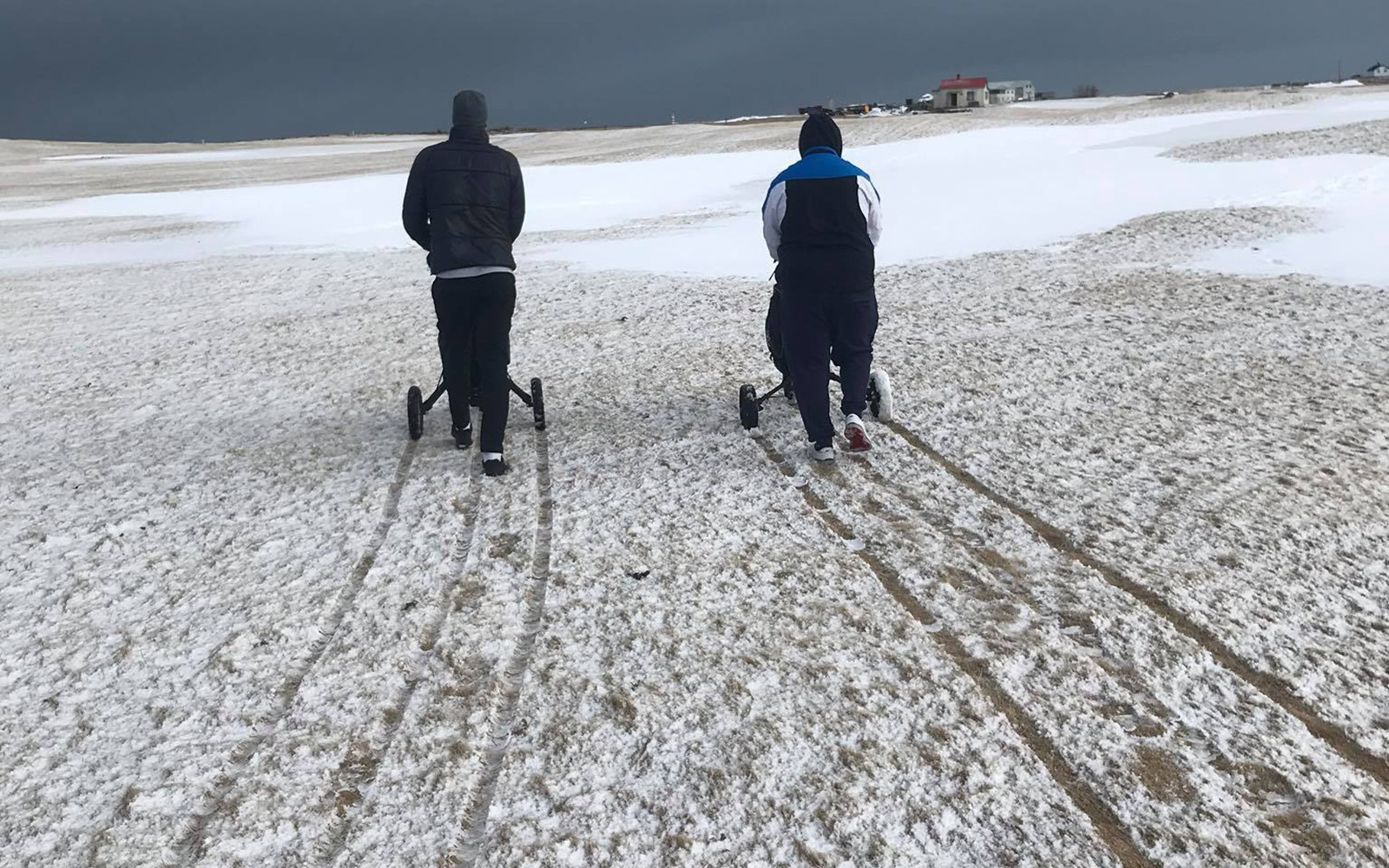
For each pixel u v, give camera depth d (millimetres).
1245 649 3432
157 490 5363
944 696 3178
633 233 16547
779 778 2820
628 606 3816
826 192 5227
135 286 13656
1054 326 8180
